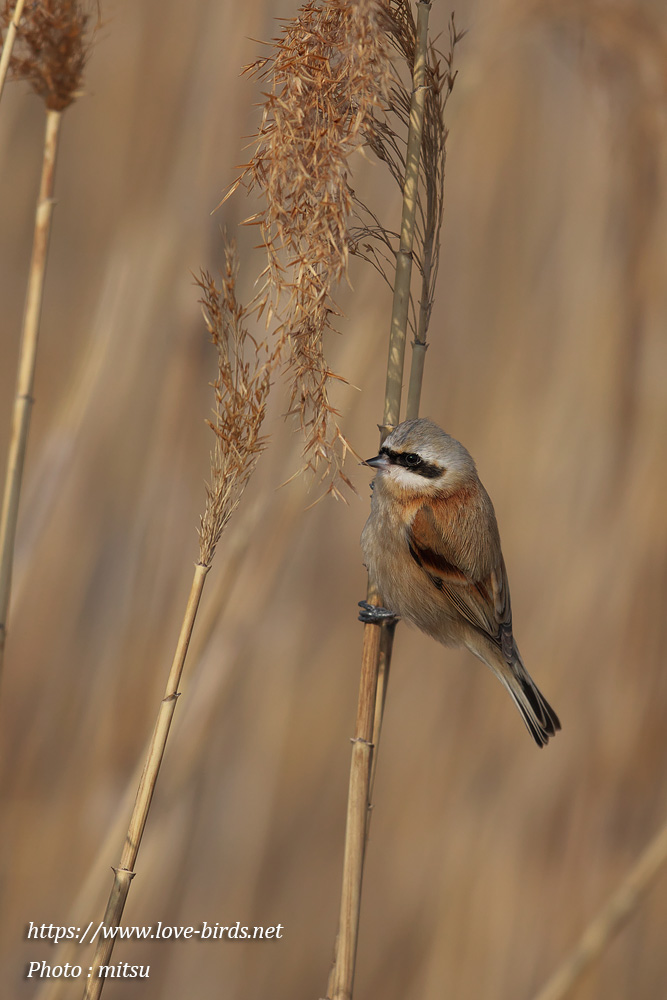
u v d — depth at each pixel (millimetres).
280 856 11164
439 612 8109
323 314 5328
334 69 5191
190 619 5047
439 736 11844
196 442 9438
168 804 8914
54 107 5258
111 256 10195
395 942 11078
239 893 10227
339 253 5242
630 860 10836
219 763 10742
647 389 11570
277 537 8750
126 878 4945
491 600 8109
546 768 11219
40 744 9633
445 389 13125
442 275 13422
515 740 11461
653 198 11289
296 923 11062
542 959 10469
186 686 7684
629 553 11328
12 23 5121
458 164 13414
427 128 5949
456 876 10938
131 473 9672
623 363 11742
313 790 11719
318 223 5207
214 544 5059
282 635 11359
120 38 12852
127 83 13086
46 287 13250
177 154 9508
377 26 5156
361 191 8375
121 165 12133
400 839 11578
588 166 12789
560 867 10883
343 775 11977
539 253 13117
